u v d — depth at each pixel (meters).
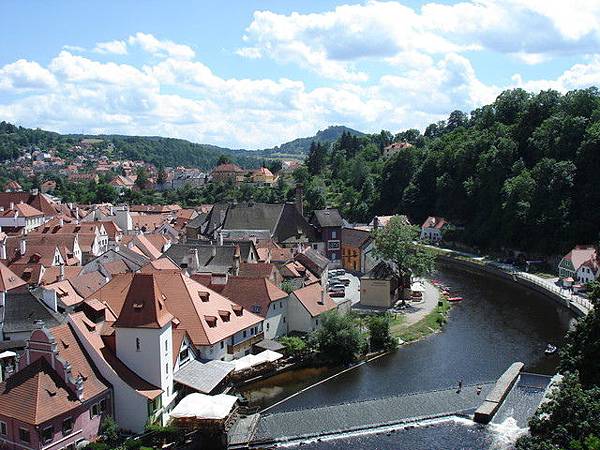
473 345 103.56
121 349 70.31
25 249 127.88
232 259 121.56
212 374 77.62
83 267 117.06
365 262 169.50
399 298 134.50
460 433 71.25
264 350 91.81
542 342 105.25
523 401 79.19
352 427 72.75
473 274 178.75
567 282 149.50
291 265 126.25
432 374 89.38
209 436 68.06
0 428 60.53
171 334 73.56
